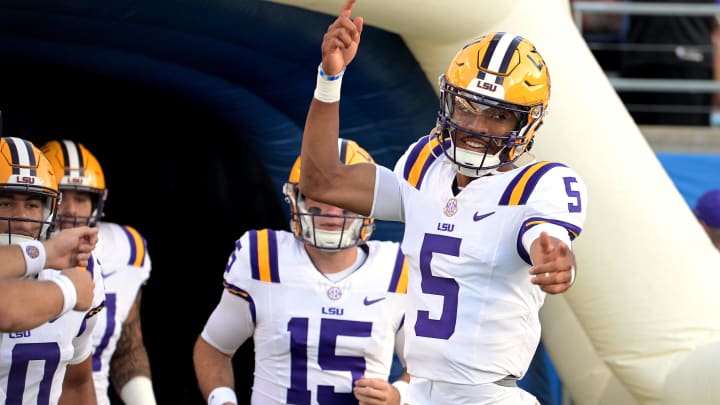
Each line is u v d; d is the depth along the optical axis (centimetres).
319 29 1207
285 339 1002
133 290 1230
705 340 1179
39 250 736
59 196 906
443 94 752
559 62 1222
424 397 784
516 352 764
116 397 1622
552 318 1342
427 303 769
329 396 1000
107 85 1451
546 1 1251
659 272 1190
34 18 1110
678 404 1162
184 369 1680
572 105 1213
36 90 1488
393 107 1297
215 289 1673
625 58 1842
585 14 1992
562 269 649
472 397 762
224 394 1019
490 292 748
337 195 793
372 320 1009
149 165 1661
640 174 1213
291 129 1459
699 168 1673
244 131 1509
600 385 1327
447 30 1180
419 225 775
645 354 1189
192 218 1675
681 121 1862
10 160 872
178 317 1684
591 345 1321
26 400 855
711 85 1742
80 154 1202
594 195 1195
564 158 1204
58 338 861
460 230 754
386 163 1364
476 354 754
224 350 1045
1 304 687
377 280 1017
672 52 1814
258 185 1664
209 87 1398
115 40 1202
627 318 1191
